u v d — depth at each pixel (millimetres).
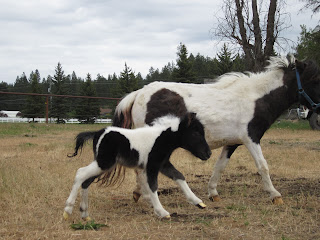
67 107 39094
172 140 5172
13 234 4281
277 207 5672
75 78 94500
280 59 6477
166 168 5367
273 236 4258
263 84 6289
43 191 6305
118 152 5004
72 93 60750
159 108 6023
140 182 5812
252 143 6086
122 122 6457
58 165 8602
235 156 10664
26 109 39438
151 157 5066
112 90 49375
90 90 44781
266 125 6227
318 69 6406
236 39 17656
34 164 8719
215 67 39500
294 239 4168
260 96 6227
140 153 5055
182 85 6219
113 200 6262
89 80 45625
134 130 5129
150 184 5109
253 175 8359
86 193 5027
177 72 40344
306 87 6391
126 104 6398
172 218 5102
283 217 5020
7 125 19094
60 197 6102
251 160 10078
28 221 4801
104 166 4980
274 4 16656
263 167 6031
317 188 7016
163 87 6191
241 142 6199
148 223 4844
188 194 5281
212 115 5949
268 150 11766
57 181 6984
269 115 6238
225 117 5996
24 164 8656
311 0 19891
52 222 4836
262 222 4809
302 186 7191
